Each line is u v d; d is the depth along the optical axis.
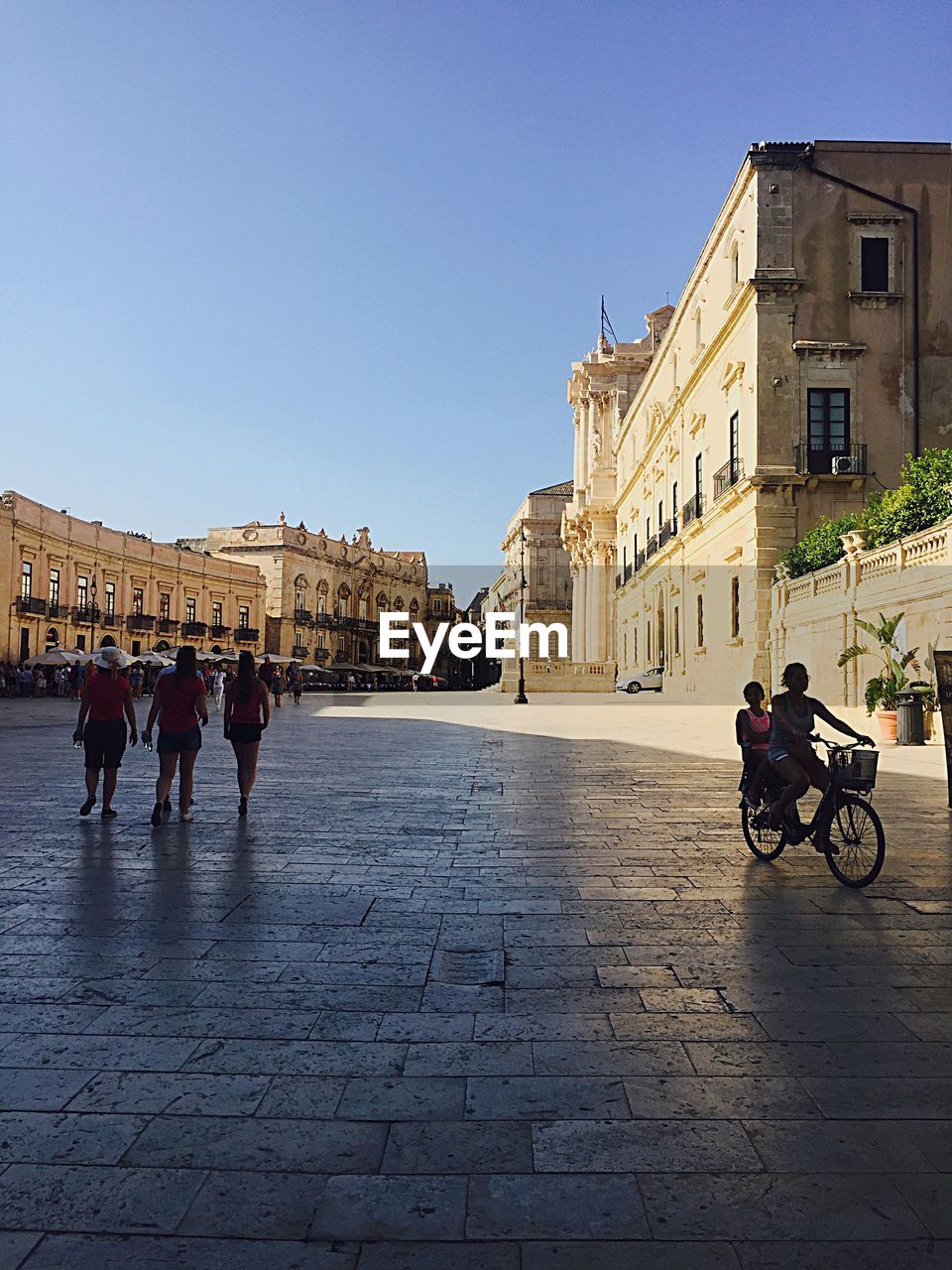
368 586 110.62
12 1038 3.92
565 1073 3.60
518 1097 3.40
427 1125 3.20
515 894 6.35
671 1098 3.40
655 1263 2.49
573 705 37.50
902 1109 3.32
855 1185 2.85
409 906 6.04
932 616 19.09
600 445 67.00
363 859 7.45
